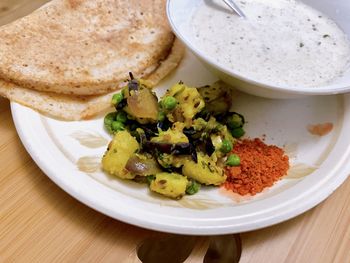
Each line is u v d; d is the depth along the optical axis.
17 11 0.36
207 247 0.23
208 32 0.32
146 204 0.23
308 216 0.25
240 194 0.25
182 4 0.32
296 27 0.33
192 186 0.24
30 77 0.28
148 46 0.32
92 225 0.23
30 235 0.23
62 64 0.29
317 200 0.24
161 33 0.33
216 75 0.30
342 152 0.27
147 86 0.28
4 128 0.28
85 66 0.30
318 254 0.23
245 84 0.28
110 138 0.28
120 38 0.32
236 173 0.26
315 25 0.34
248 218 0.23
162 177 0.24
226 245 0.23
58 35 0.31
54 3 0.33
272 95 0.28
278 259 0.23
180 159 0.24
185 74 0.33
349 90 0.26
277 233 0.24
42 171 0.25
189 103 0.27
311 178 0.25
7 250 0.22
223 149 0.26
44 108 0.28
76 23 0.32
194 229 0.22
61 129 0.27
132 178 0.25
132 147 0.25
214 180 0.25
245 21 0.33
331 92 0.26
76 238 0.23
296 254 0.23
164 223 0.22
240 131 0.28
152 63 0.32
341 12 0.33
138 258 0.22
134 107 0.27
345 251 0.23
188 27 0.32
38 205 0.24
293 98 0.30
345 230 0.24
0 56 0.29
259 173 0.26
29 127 0.26
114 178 0.25
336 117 0.30
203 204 0.24
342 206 0.25
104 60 0.31
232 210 0.23
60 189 0.25
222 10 0.34
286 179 0.26
